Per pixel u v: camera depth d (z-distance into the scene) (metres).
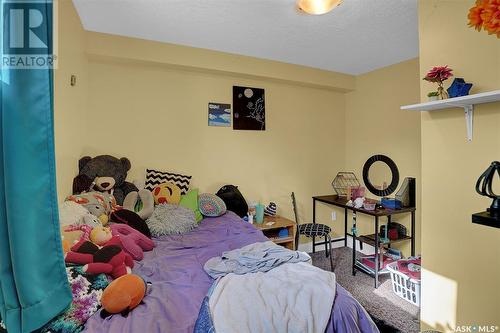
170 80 2.67
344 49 2.63
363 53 2.72
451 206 1.50
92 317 0.93
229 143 2.96
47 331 0.81
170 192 2.42
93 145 2.39
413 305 2.18
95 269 1.09
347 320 1.03
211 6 1.87
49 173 0.77
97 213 1.68
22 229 0.72
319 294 1.08
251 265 1.34
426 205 1.62
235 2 1.82
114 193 2.22
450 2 1.46
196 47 2.57
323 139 3.52
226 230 2.10
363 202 2.86
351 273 2.78
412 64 2.84
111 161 2.24
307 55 2.79
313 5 1.71
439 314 1.57
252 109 3.05
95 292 1.01
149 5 1.86
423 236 1.65
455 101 1.31
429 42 1.56
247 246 1.63
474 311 1.42
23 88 0.71
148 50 2.40
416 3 1.83
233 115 2.96
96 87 2.39
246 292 1.06
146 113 2.58
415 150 2.81
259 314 0.95
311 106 3.41
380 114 3.18
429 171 1.60
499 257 1.33
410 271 2.27
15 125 0.70
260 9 1.91
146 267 1.40
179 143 2.72
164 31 2.24
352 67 3.16
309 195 3.45
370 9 1.91
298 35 2.32
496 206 1.14
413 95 2.83
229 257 1.46
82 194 1.79
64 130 1.68
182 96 2.72
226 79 2.91
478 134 1.37
